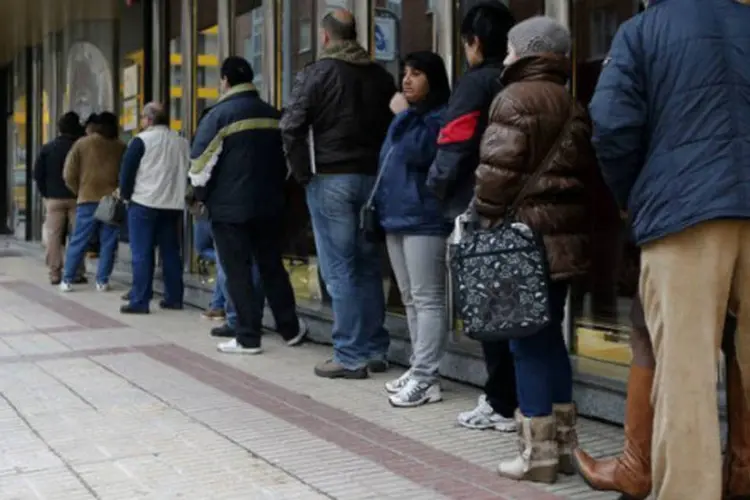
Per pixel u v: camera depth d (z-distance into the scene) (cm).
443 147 424
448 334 571
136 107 1119
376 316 570
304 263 745
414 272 491
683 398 290
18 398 507
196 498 353
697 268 286
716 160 281
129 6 1132
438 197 436
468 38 436
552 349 374
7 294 953
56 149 1038
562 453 379
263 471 385
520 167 354
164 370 582
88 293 964
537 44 363
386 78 558
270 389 533
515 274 352
